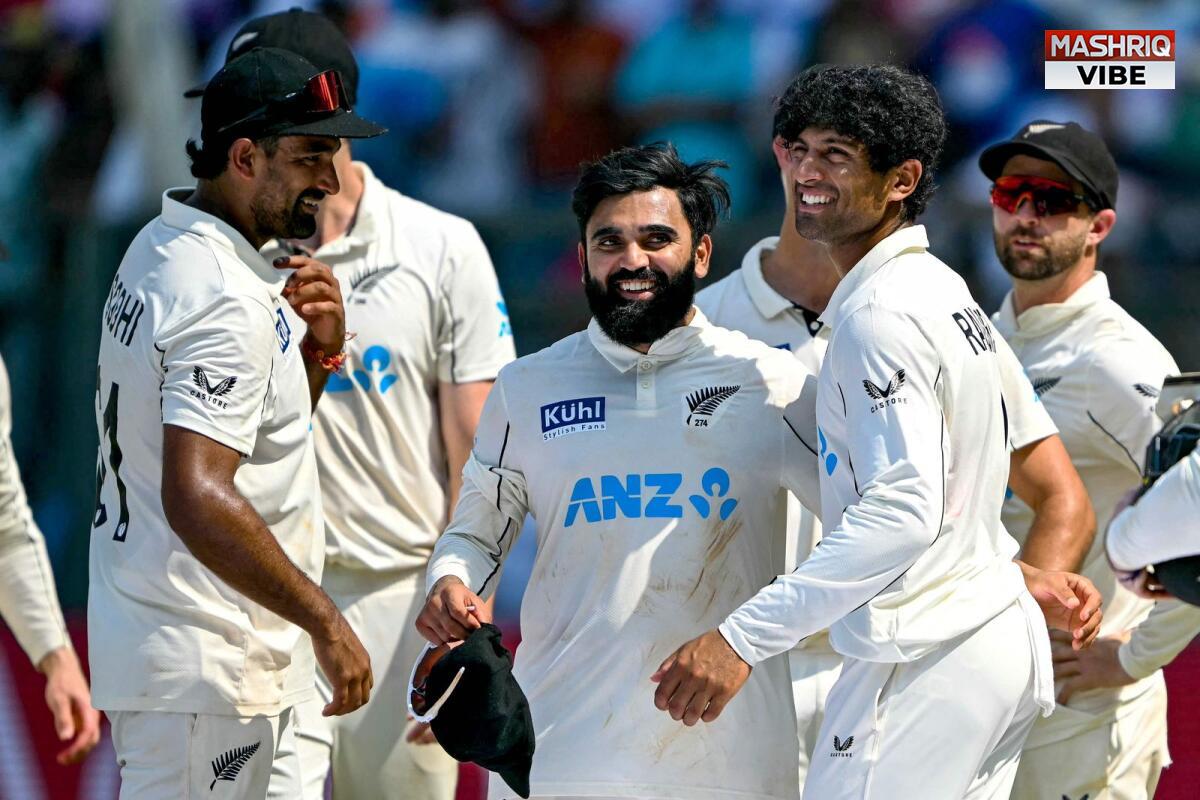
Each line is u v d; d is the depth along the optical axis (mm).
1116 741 15289
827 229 12047
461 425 16312
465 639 12094
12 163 30266
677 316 12438
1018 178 15477
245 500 12008
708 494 12328
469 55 31719
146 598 12453
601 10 32031
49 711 20125
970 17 30172
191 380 12023
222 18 32781
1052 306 15586
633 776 12172
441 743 11852
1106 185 15555
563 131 31656
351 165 16422
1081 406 15281
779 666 12578
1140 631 14617
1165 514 11633
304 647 13211
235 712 12500
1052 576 12805
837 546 11148
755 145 30688
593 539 12359
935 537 11156
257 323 12297
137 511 12547
